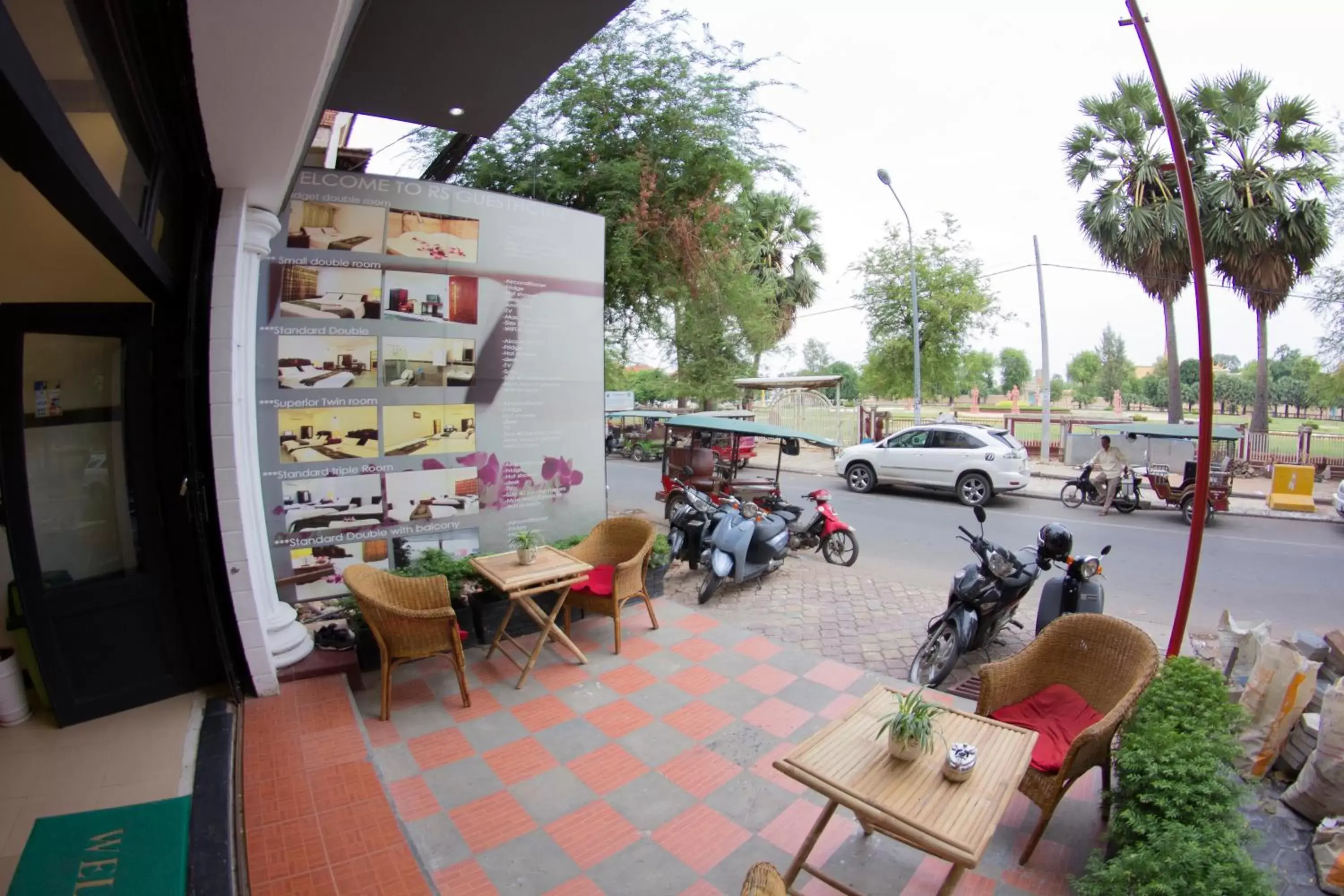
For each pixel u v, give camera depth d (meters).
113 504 3.68
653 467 19.11
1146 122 16.16
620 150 8.24
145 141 2.77
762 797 3.39
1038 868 2.93
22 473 3.30
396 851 2.75
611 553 5.76
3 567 3.54
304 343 5.05
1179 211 15.47
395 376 5.42
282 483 5.01
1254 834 2.63
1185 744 2.72
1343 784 2.98
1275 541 9.70
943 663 4.69
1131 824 2.62
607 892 2.75
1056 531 4.82
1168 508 12.16
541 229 6.13
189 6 2.04
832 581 7.46
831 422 22.33
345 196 5.18
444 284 5.63
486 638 5.24
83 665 3.52
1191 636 5.81
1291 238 15.10
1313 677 3.44
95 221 2.13
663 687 4.56
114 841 2.61
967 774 2.46
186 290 3.63
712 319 9.85
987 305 18.70
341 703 3.90
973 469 12.47
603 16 3.56
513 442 6.08
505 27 3.69
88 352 3.58
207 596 3.79
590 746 3.83
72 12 1.84
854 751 2.66
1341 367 16.56
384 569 5.43
